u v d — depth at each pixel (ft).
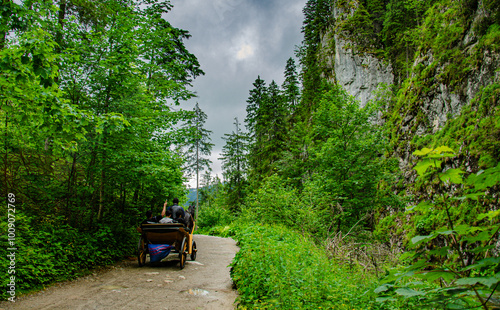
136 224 38.68
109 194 33.04
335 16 153.99
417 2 111.55
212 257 33.01
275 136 119.85
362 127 62.59
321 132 65.51
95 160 27.76
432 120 70.49
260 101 143.74
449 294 5.19
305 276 16.89
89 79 26.66
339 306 13.91
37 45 15.70
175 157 36.96
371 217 79.71
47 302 16.01
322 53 156.76
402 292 5.61
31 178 24.79
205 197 135.23
